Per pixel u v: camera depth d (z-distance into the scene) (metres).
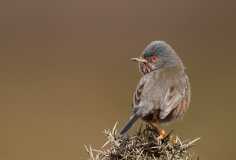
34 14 22.36
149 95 8.91
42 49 20.66
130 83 18.31
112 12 22.47
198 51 20.28
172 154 7.07
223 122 15.62
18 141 14.94
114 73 19.02
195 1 23.59
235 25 22.11
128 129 7.62
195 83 18.11
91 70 19.33
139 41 21.00
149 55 9.59
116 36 21.45
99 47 20.83
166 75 9.21
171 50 9.53
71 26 21.91
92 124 15.59
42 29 21.77
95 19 22.33
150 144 7.12
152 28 21.86
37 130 15.49
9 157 14.34
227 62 19.55
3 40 21.14
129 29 21.91
